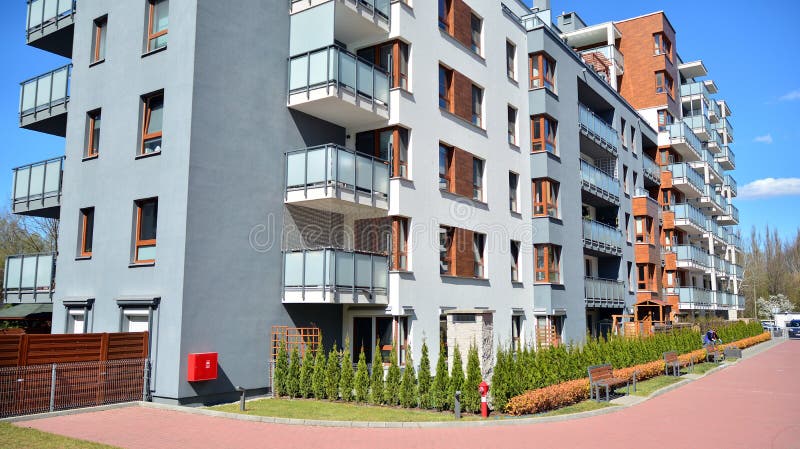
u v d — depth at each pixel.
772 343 47.06
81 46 17.58
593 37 41.28
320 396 14.63
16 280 18.44
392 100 18.19
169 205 14.25
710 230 50.97
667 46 45.06
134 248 15.17
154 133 15.33
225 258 14.61
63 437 9.90
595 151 31.62
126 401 13.52
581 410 14.03
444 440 10.65
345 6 16.67
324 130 18.02
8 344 11.88
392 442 10.38
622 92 44.41
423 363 13.86
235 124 15.18
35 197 18.33
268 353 15.48
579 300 26.62
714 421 13.21
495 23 23.56
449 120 20.34
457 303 19.91
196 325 13.80
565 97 27.11
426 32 19.59
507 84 23.95
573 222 26.75
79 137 17.16
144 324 14.62
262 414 12.43
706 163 50.28
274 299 15.77
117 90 16.17
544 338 23.72
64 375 12.49
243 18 15.67
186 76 14.36
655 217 37.00
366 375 14.31
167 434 10.66
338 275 15.45
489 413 13.23
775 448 10.56
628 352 21.22
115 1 16.72
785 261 107.00
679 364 23.16
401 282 17.56
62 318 16.72
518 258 23.84
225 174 14.81
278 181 16.25
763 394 17.92
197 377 13.45
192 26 14.44
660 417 13.70
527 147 25.02
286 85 16.80
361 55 19.25
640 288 35.16
